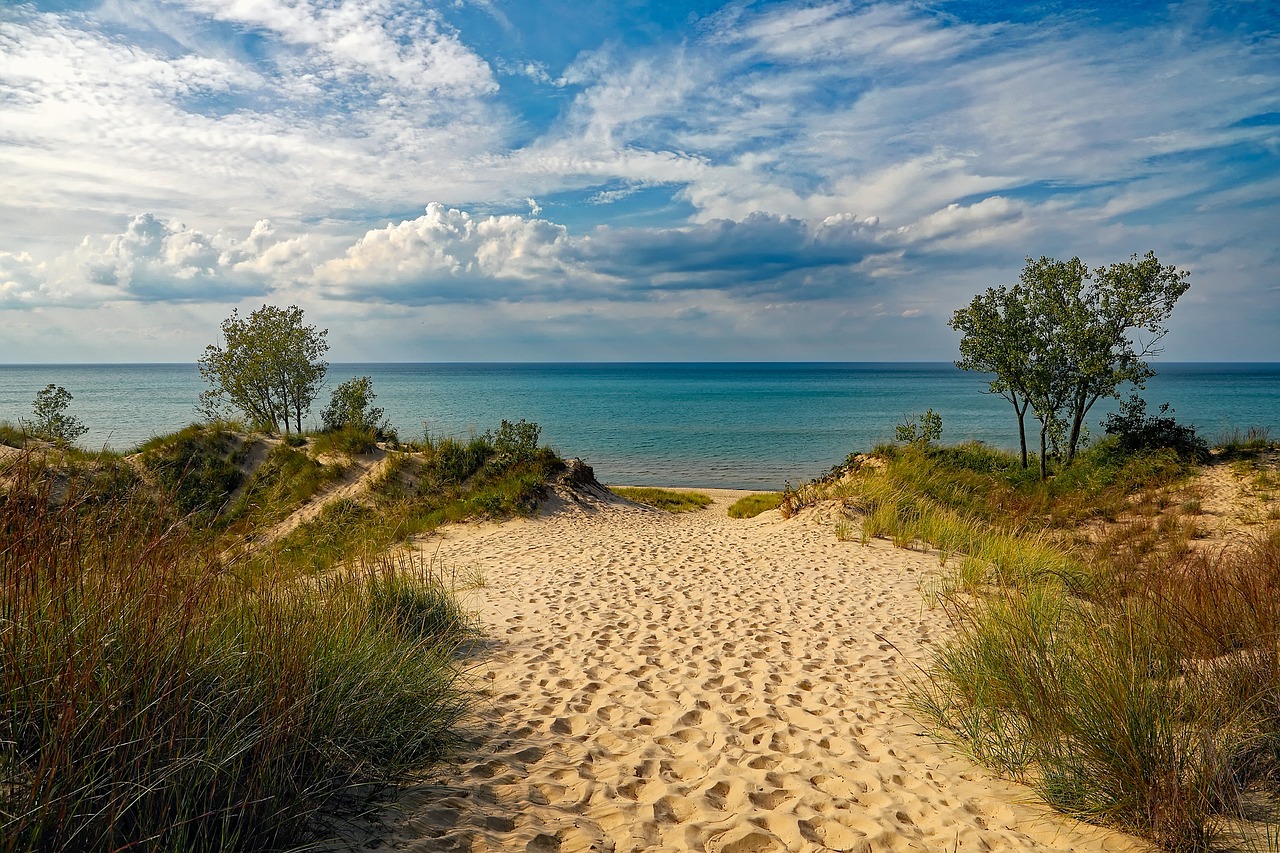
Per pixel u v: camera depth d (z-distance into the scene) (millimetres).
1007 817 3371
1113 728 3385
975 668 4836
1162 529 12266
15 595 2609
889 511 12414
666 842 3082
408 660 4301
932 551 10930
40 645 2555
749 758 4051
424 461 17062
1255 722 3377
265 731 2738
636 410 75438
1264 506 12609
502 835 2986
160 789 2375
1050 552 9336
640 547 11648
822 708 4918
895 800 3553
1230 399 79750
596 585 8883
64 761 2236
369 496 15648
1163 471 15312
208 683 2912
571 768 3814
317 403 66688
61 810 2055
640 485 32500
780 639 6617
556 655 6098
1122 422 17297
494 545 12164
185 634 2752
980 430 50719
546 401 90000
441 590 7215
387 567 6898
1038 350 17125
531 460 17500
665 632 6836
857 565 9977
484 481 16344
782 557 10594
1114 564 8555
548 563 10438
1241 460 15055
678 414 70375
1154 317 16562
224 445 17062
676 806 3451
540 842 2969
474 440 18312
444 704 4113
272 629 3428
